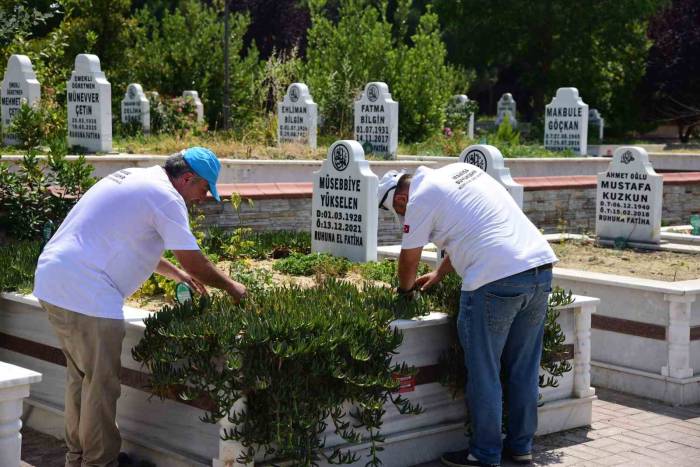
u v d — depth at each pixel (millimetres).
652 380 7672
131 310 6004
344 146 9164
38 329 6539
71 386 5418
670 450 6223
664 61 39500
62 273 5090
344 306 5465
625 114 40781
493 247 5395
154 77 27703
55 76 18328
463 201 5496
